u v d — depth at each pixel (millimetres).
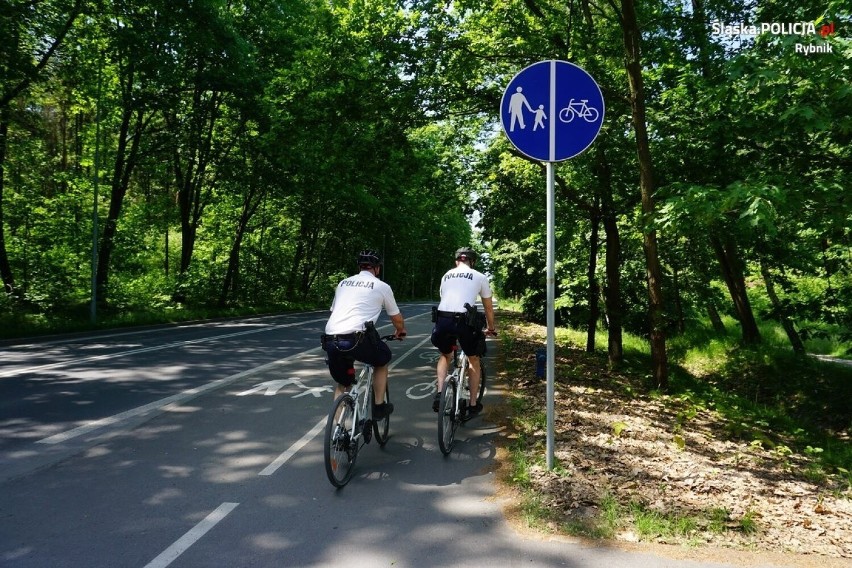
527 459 4863
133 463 4848
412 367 10539
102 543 3375
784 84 6008
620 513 3812
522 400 7227
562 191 11383
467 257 5875
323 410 6812
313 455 5121
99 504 3963
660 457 5086
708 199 5977
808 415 10227
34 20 16344
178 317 21859
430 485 4402
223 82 20859
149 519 3725
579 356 12727
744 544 3439
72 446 5297
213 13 18828
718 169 8406
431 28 10836
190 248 26984
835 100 5902
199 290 27531
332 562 3186
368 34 10695
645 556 3283
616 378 9797
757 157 7832
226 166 25672
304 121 11359
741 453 5711
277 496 4145
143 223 28469
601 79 9758
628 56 8195
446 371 5398
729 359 13875
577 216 12805
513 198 12859
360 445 5383
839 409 9867
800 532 3637
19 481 4398
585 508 3879
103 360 10594
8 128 19438
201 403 7113
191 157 24547
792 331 14234
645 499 4047
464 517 3805
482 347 5613
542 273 23234
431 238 65000
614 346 11125
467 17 11281
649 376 9633
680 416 6988
